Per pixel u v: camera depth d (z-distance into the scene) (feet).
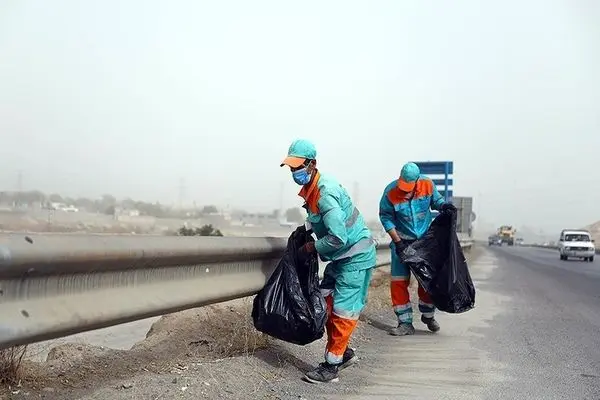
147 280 13.55
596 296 43.65
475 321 29.58
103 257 11.72
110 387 14.26
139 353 17.88
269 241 19.11
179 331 20.56
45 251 10.34
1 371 13.42
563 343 24.25
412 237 25.32
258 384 16.37
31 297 10.45
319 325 16.83
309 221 17.35
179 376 15.55
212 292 15.71
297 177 16.90
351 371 19.06
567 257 128.16
